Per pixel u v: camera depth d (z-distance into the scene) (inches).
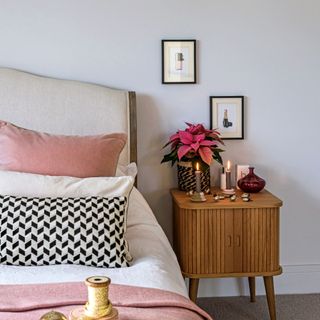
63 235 83.7
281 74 129.7
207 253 113.7
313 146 132.6
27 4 122.4
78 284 71.2
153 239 98.0
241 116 129.6
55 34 123.8
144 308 65.1
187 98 128.6
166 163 129.7
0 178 91.9
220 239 113.6
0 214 84.8
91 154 102.0
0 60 122.9
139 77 126.9
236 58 128.4
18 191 90.9
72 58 124.7
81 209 86.4
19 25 122.6
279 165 132.3
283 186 133.1
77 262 83.6
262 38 128.3
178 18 126.3
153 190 130.3
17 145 100.3
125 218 91.5
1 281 75.2
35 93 119.6
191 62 127.3
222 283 133.8
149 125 128.3
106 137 107.2
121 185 93.9
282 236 134.9
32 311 63.1
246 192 122.4
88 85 122.6
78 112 120.6
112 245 84.1
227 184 123.9
